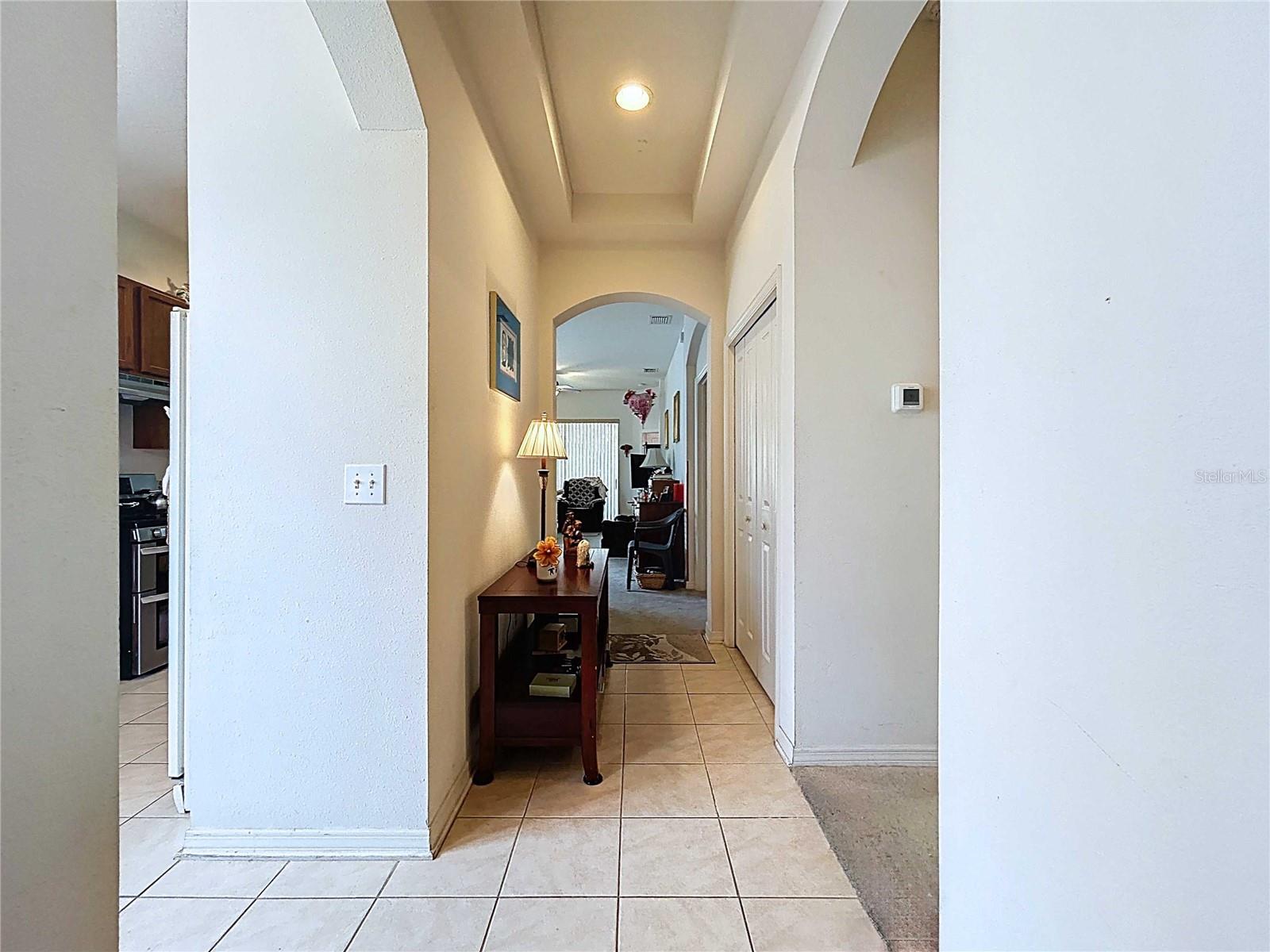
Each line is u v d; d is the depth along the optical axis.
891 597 2.31
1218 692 0.59
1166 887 0.65
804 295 2.29
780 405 2.49
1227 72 0.57
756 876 1.67
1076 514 0.78
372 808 1.78
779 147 2.50
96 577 0.59
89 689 0.59
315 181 1.79
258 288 1.79
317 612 1.79
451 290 2.00
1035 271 0.86
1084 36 0.75
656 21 2.21
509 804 2.04
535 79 2.32
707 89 2.62
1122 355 0.70
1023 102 0.88
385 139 1.79
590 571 2.80
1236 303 0.57
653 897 1.58
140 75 2.49
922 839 1.83
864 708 2.32
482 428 2.41
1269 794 0.54
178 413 1.91
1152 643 0.66
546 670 2.54
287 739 1.79
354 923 1.50
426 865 1.72
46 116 0.54
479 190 2.35
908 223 2.29
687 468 6.51
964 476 1.06
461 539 2.13
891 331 2.29
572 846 1.80
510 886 1.63
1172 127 0.63
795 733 2.31
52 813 0.55
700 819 1.95
